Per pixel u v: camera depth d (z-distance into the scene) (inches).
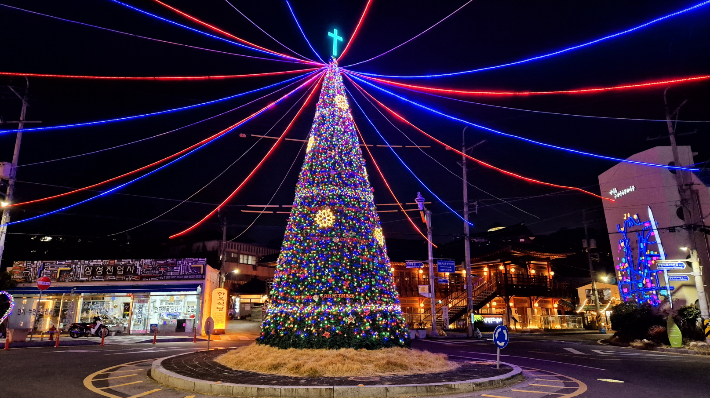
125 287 1181.7
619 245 1206.3
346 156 508.4
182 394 333.7
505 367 447.5
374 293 468.8
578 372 469.4
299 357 410.3
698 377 433.4
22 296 1177.4
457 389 344.2
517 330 1456.7
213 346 778.8
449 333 1197.1
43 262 1206.9
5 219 908.6
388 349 448.5
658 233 1044.5
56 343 741.3
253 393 323.6
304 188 504.7
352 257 469.7
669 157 1067.3
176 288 1176.2
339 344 436.8
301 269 469.4
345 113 532.1
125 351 662.5
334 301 453.1
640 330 871.7
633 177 1149.1
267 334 477.4
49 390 344.5
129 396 325.7
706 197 1028.5
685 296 976.9
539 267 1680.6
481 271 1631.4
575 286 1979.6
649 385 385.4
